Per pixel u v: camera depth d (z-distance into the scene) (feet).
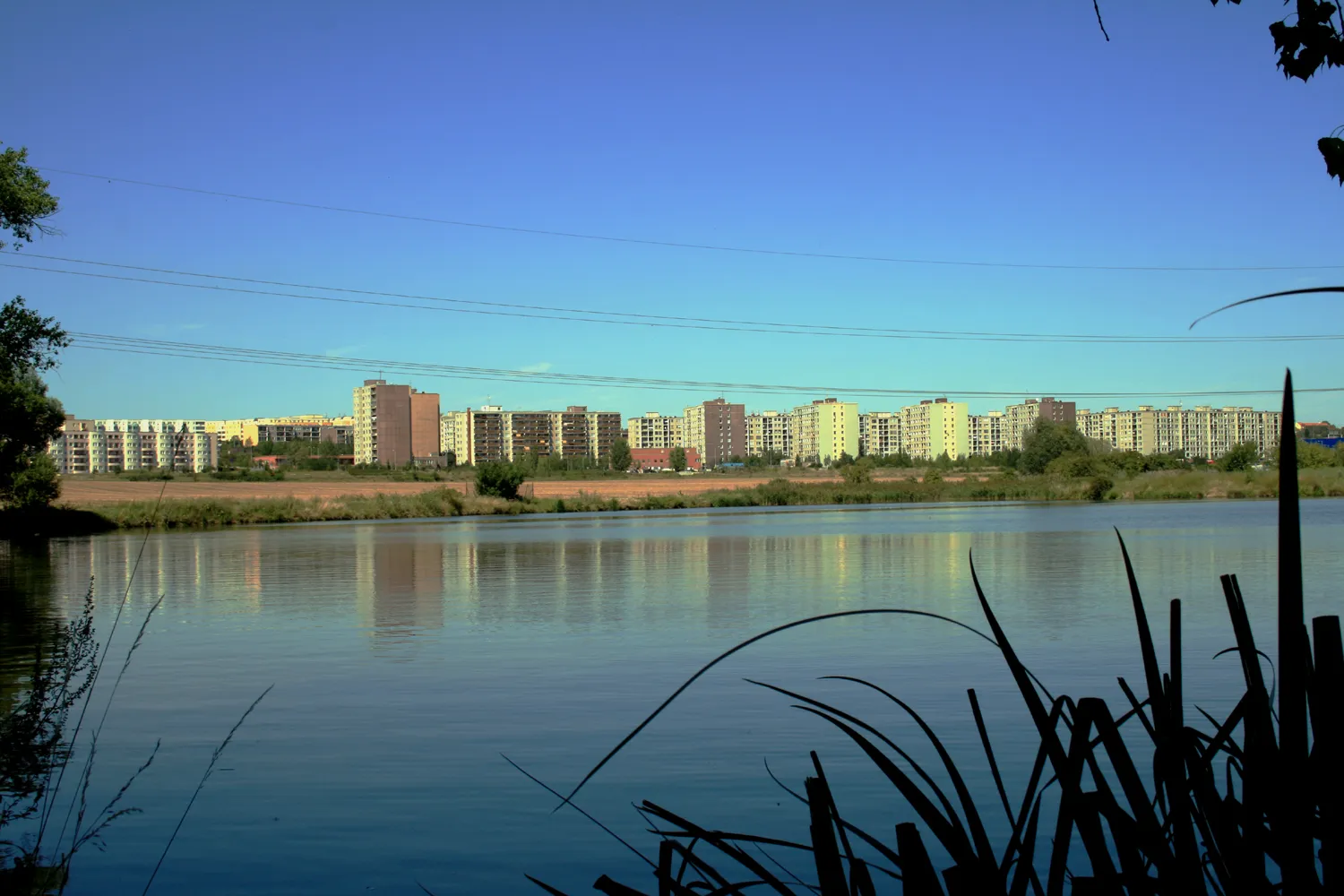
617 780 24.93
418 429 494.18
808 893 16.84
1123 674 36.81
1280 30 12.29
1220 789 21.61
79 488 221.46
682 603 59.67
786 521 161.48
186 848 20.27
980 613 53.21
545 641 46.68
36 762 18.56
